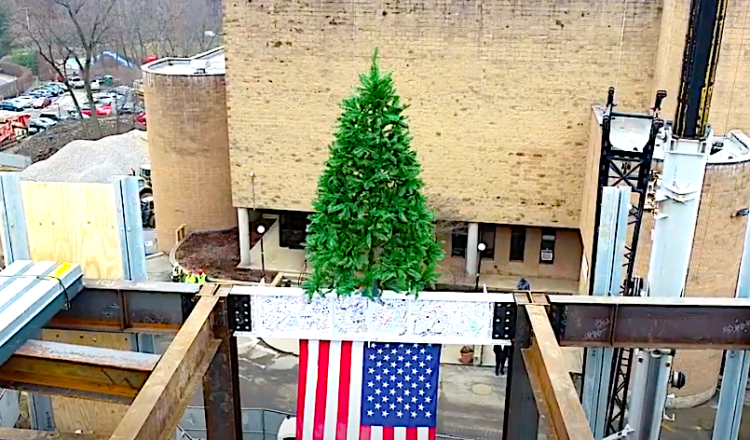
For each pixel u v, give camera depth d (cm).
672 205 726
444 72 1889
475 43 1848
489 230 2145
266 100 2008
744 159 1358
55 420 952
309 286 711
